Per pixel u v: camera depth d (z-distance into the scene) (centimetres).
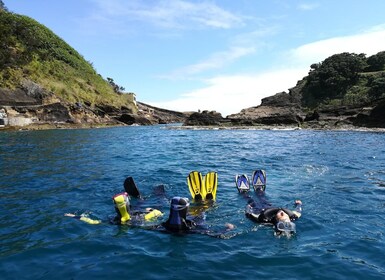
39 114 4397
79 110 5141
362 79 5991
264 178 891
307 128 3794
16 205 732
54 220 635
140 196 804
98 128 4622
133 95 8525
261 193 827
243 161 1354
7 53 4912
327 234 555
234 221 633
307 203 739
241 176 914
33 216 659
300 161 1326
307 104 6216
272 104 5975
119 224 615
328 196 792
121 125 5759
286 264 449
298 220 627
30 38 5866
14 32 5719
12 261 462
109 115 6225
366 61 6372
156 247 512
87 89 6378
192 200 777
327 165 1220
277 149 1780
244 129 4006
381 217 638
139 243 527
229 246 514
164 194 833
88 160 1398
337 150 1678
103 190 868
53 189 877
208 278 413
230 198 791
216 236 555
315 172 1089
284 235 553
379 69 6181
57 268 441
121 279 412
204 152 1692
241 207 722
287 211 627
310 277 412
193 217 655
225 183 952
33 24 7050
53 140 2430
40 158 1458
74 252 493
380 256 468
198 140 2489
